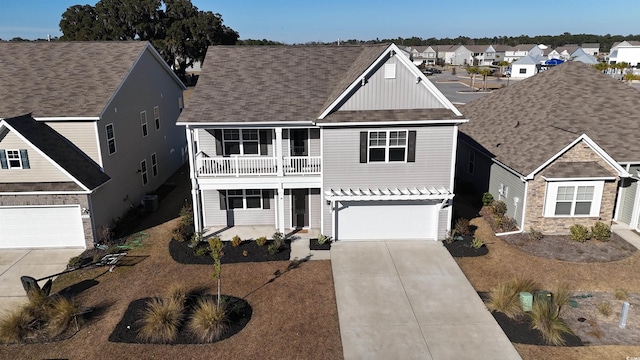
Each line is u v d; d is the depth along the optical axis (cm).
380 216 1858
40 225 1803
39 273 1623
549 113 2136
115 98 2050
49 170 1769
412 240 1875
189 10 7925
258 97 1873
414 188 1808
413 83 1714
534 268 1611
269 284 1527
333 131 1727
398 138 1742
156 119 2622
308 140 1906
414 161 1769
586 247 1745
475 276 1577
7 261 1717
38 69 2167
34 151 1744
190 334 1248
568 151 1800
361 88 1714
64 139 1895
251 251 1758
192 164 1783
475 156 2414
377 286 1514
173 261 1694
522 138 2084
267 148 1952
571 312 1353
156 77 2609
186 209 2119
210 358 1160
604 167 1808
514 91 2633
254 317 1336
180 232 1853
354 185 1803
